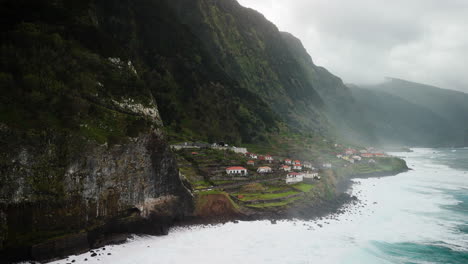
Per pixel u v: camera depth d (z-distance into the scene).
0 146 55.12
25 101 62.06
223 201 86.56
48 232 58.47
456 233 78.88
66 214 60.84
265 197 92.75
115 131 72.00
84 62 78.00
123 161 70.88
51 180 59.66
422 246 70.19
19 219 55.59
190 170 111.00
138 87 86.31
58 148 61.69
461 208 103.75
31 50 70.38
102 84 78.25
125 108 78.94
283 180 113.00
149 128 78.06
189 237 72.62
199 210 84.50
